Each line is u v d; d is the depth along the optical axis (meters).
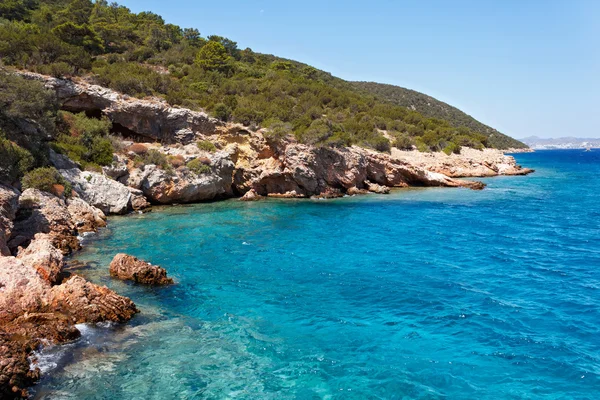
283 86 73.75
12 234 21.12
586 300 16.22
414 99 167.75
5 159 22.59
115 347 12.20
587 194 49.47
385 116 80.44
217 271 19.73
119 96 42.59
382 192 50.09
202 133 45.94
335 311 15.26
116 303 14.20
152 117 42.88
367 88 171.88
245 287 17.69
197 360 11.66
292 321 14.40
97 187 31.89
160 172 37.97
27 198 23.61
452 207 39.97
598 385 10.48
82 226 26.77
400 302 16.09
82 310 13.60
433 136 75.00
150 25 84.94
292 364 11.55
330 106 75.81
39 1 76.81
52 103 33.75
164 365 11.33
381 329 13.78
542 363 11.57
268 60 117.75
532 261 21.77
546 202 43.22
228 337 13.10
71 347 11.98
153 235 26.31
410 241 26.08
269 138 46.81
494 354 12.09
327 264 21.03
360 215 35.31
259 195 45.56
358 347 12.55
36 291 13.67
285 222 31.77
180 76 64.19
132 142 40.97
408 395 10.15
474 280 18.69
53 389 10.04
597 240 26.56
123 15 88.00
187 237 26.06
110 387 10.22
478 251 23.73
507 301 16.16
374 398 10.02
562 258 22.38
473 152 79.00
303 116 54.81
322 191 47.44
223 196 45.56
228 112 48.50
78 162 32.78
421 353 12.19
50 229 23.11
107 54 62.53
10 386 9.59
